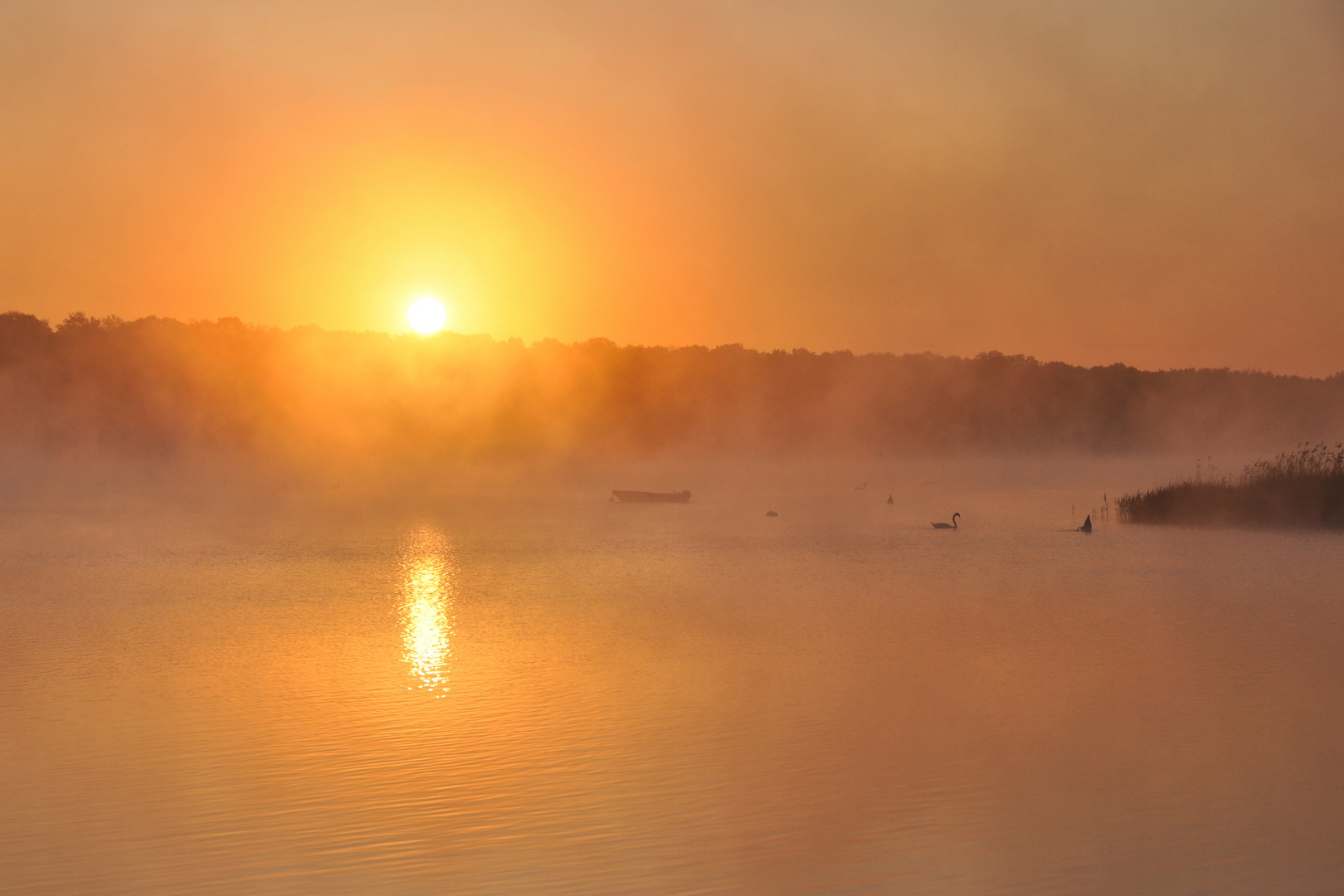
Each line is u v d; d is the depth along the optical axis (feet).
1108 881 31.53
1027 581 95.71
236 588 95.45
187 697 54.08
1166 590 88.74
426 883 31.58
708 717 49.19
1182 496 156.46
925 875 31.96
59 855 33.88
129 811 37.60
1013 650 64.13
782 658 62.28
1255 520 146.82
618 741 45.44
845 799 38.22
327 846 34.32
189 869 32.73
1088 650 63.82
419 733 46.91
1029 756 43.09
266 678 58.34
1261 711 49.52
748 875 31.94
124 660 63.36
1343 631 69.10
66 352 432.66
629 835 35.04
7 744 45.83
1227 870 32.30
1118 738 45.39
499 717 49.55
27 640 70.08
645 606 83.25
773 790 39.19
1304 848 33.83
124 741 46.19
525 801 38.22
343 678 58.13
